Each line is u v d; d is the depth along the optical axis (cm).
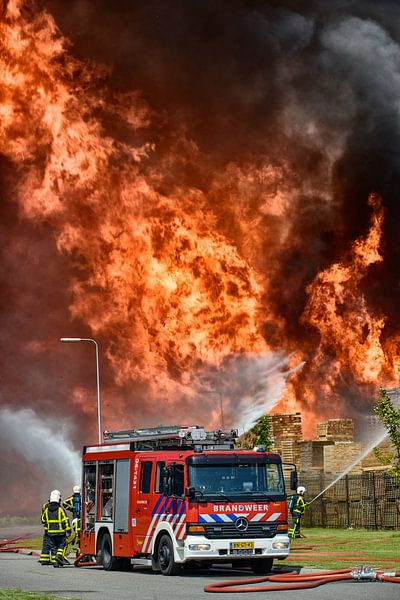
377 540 3200
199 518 2209
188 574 2342
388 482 3872
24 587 2017
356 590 1802
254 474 2281
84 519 2705
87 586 2025
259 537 2241
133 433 2588
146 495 2383
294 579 2002
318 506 4275
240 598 1714
